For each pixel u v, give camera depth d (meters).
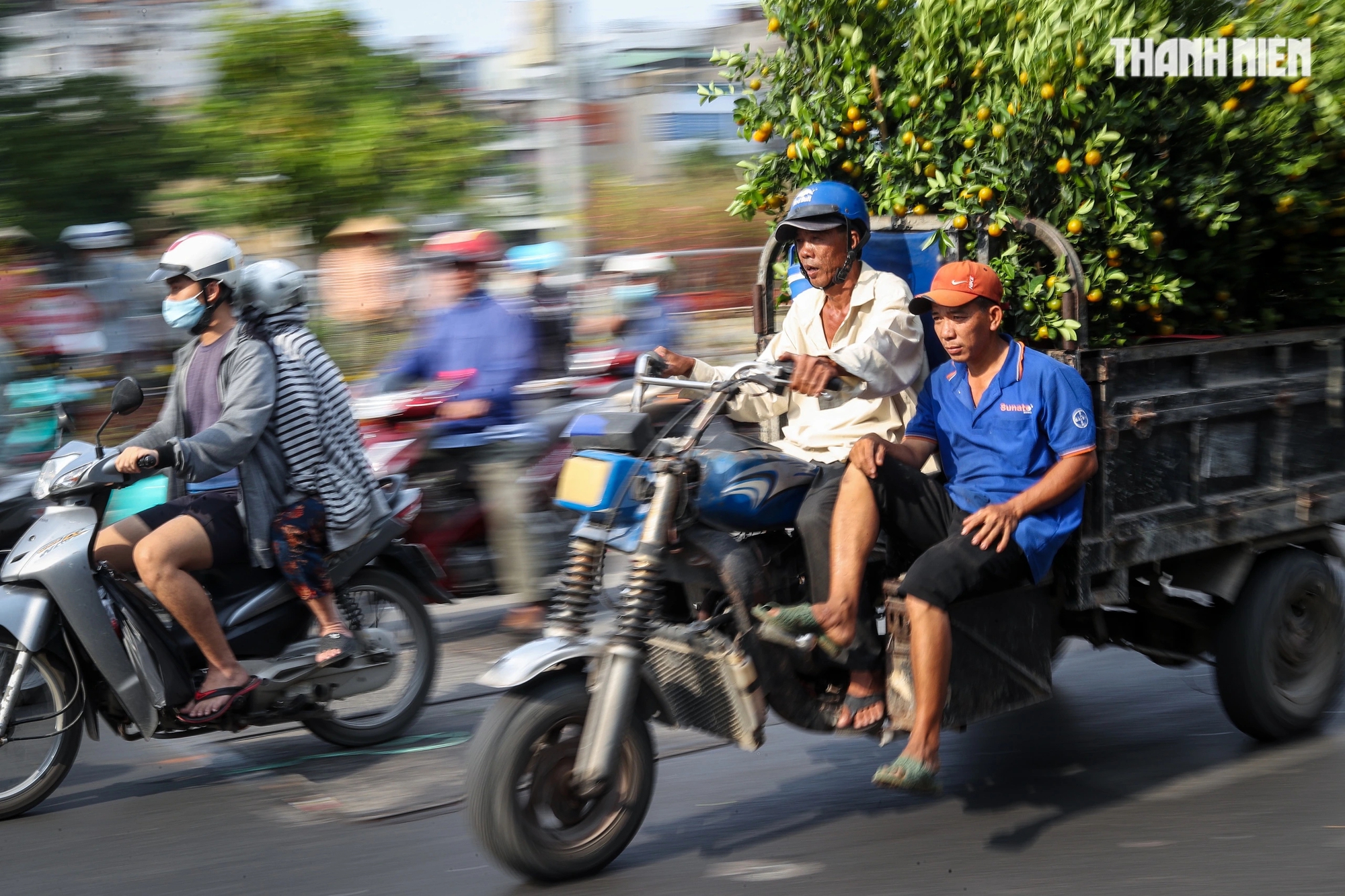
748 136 5.04
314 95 10.70
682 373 4.39
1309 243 4.94
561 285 8.72
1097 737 4.90
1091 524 4.15
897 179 4.64
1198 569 4.62
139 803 4.47
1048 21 4.12
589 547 3.73
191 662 4.70
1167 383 4.32
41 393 6.86
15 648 4.35
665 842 3.99
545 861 3.60
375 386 7.09
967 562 3.84
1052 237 4.19
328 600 4.78
